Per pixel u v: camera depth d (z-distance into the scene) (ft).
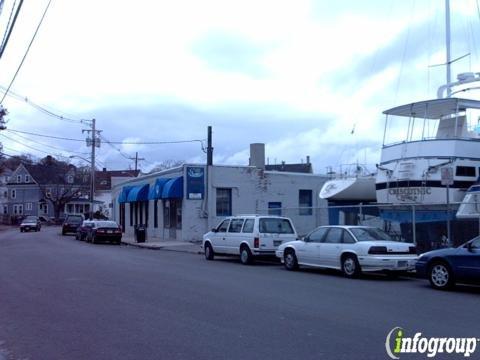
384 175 78.84
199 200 107.55
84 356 22.33
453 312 31.78
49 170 305.32
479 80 80.43
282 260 59.11
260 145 116.16
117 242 114.01
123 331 26.66
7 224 276.21
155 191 116.98
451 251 41.91
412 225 65.31
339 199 97.55
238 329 26.89
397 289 42.42
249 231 64.54
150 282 45.11
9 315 31.01
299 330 26.61
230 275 51.19
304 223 117.19
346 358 21.66
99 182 352.69
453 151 72.23
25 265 60.03
